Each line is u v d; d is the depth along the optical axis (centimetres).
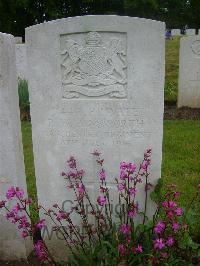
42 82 83
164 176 131
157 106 83
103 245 80
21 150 88
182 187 121
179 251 79
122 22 78
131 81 82
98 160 87
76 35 80
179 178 129
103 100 84
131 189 81
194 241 93
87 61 82
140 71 81
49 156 88
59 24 79
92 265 78
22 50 266
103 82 83
